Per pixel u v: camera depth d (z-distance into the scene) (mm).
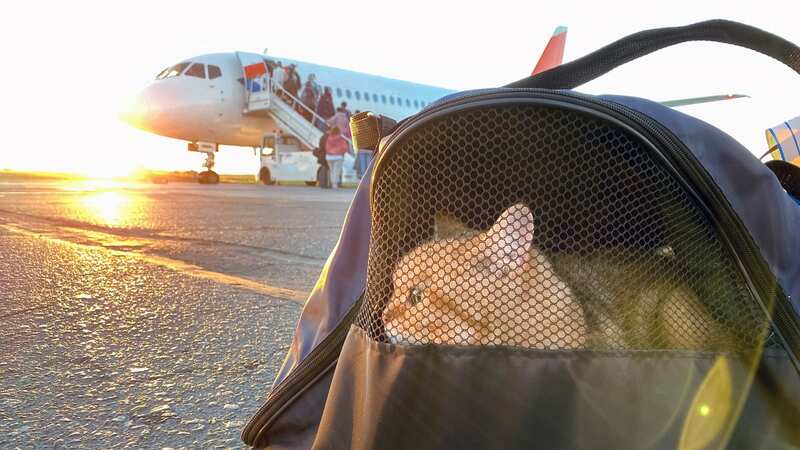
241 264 3143
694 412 633
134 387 1400
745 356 664
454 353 610
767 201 687
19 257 3020
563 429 596
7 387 1374
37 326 1853
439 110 618
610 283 639
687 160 644
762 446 657
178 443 1139
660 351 634
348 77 19438
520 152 629
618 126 621
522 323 622
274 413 865
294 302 2270
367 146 902
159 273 2727
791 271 701
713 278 674
